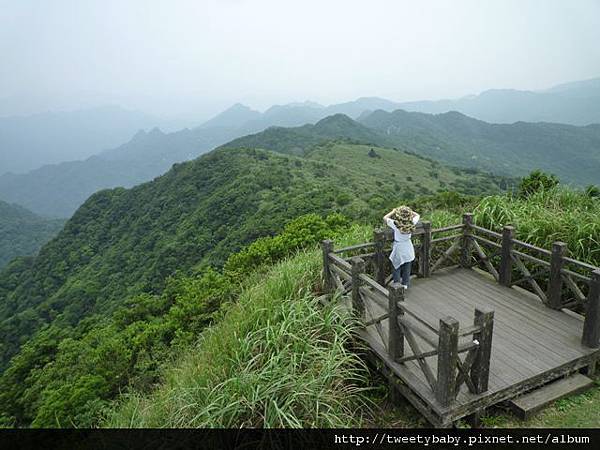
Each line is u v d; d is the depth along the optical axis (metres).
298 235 14.23
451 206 10.91
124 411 4.90
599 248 5.50
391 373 3.80
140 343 12.25
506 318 4.59
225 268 15.57
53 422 8.65
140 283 42.69
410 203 12.80
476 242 5.92
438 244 6.56
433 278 5.84
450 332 2.96
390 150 111.88
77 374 12.62
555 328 4.32
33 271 65.69
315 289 5.42
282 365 3.49
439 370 3.12
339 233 13.22
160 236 57.09
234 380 3.29
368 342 4.10
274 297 4.94
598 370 4.04
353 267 4.25
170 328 12.19
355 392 3.81
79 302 45.34
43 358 17.95
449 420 3.16
